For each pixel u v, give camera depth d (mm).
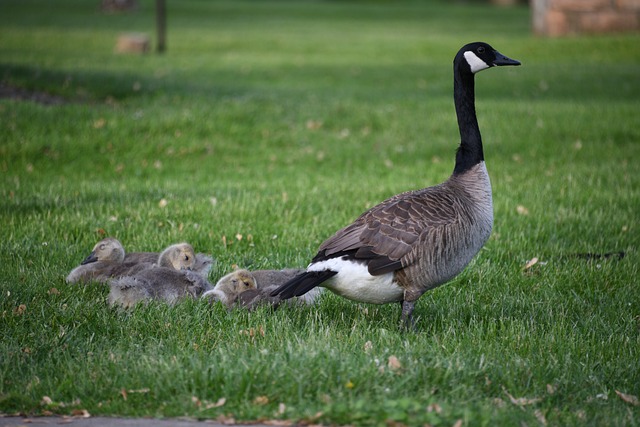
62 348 8852
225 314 10062
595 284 11836
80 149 20734
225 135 22844
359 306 10688
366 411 7051
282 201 16172
